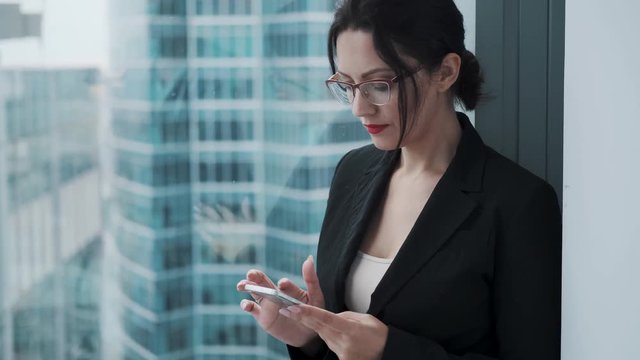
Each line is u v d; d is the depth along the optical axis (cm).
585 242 94
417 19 101
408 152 117
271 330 117
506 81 125
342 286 117
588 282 95
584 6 92
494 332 111
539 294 103
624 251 90
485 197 107
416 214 114
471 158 111
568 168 95
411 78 101
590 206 94
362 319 105
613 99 90
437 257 107
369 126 106
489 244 105
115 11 181
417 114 104
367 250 118
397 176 120
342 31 103
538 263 103
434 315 107
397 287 108
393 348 103
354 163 129
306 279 114
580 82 93
